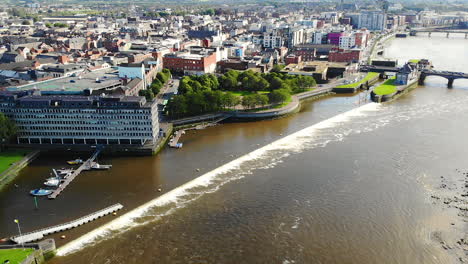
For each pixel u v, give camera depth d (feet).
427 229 600.39
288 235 589.32
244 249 561.43
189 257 545.85
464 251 552.82
